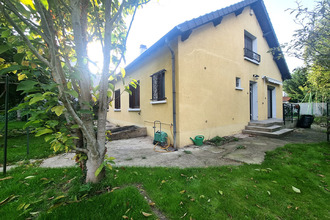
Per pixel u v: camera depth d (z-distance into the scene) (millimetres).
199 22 4332
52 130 1651
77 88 1935
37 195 1895
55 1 1606
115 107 10805
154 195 1937
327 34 3129
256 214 1617
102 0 2043
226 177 2443
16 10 1271
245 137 5742
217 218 1557
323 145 4344
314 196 1960
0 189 2031
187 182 2270
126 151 4062
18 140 5211
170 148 4348
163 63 5102
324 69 3881
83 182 2102
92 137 1946
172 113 4684
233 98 6254
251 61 7270
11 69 1197
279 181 2316
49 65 1373
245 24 7086
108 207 1638
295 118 8984
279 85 9969
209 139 5207
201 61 5023
